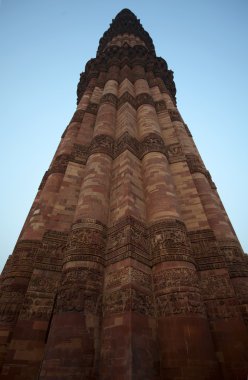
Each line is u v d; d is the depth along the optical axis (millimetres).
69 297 8227
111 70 25641
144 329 7398
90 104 21344
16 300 10000
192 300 8070
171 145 16672
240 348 7742
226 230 12781
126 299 7867
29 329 8609
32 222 12977
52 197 14219
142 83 22922
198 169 15898
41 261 10375
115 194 12367
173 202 11430
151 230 10477
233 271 10930
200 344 7121
